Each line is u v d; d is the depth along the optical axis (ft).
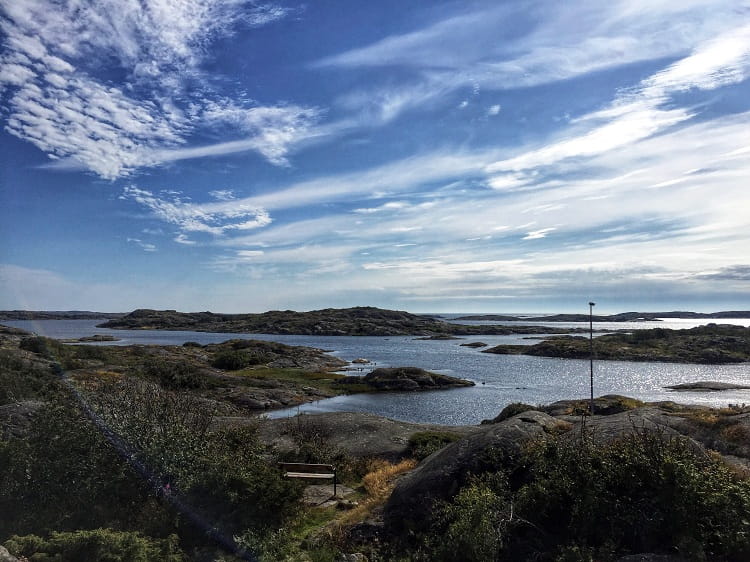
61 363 123.75
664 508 24.95
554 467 30.50
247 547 29.30
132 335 535.60
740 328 379.14
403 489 35.78
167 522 30.73
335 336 575.38
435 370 238.27
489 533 26.27
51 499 30.45
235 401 134.72
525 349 331.36
